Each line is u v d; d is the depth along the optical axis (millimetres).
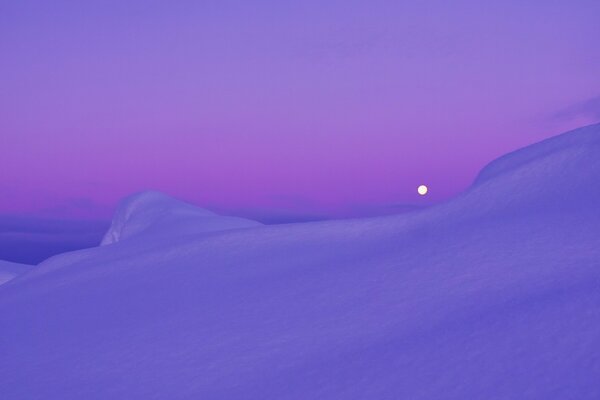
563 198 17031
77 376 12570
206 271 19797
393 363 9633
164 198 50875
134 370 12297
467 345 9438
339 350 11031
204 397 10234
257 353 11875
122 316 16828
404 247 17469
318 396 9141
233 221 36688
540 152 21453
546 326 9195
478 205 19047
